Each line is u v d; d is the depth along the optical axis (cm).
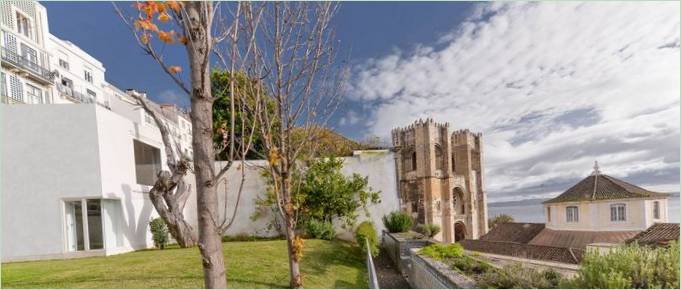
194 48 373
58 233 1169
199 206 367
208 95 379
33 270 901
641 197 2353
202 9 377
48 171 1188
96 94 3666
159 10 348
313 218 1636
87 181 1202
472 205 4997
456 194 5031
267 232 1767
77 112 1215
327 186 1587
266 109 729
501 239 3297
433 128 4781
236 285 781
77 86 3388
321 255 1245
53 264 995
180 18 375
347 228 1752
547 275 599
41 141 1194
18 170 1176
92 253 1197
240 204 1786
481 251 2609
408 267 1184
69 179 1194
